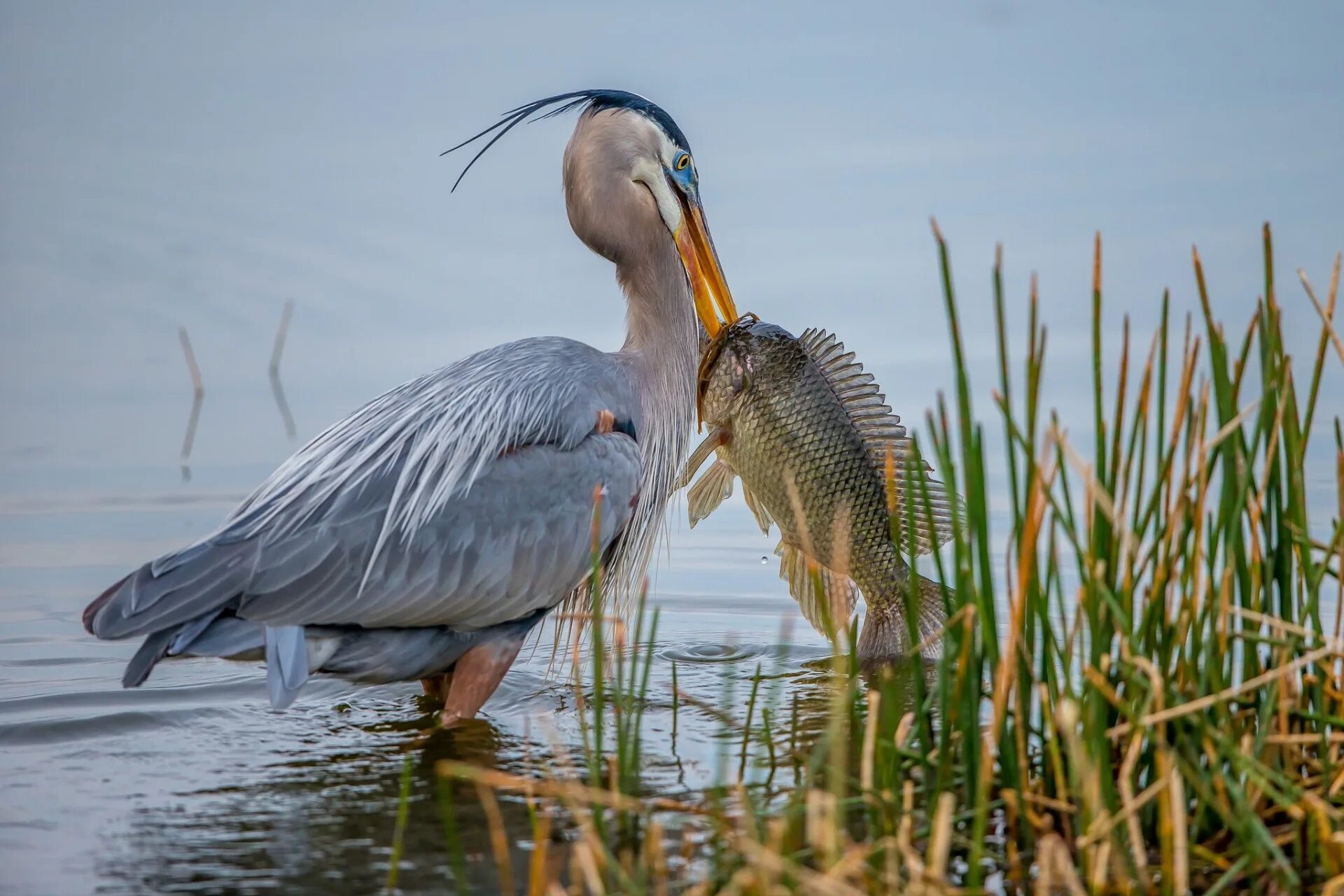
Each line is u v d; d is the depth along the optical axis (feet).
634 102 43.68
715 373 40.29
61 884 27.91
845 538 40.40
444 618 36.70
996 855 27.76
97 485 59.93
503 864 26.71
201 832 30.53
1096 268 27.32
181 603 33.53
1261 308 28.45
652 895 25.93
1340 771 26.99
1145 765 28.30
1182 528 28.76
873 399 40.47
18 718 38.63
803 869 24.39
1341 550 27.84
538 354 40.52
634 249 43.21
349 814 31.45
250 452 64.23
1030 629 29.07
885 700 28.86
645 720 37.83
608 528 39.32
